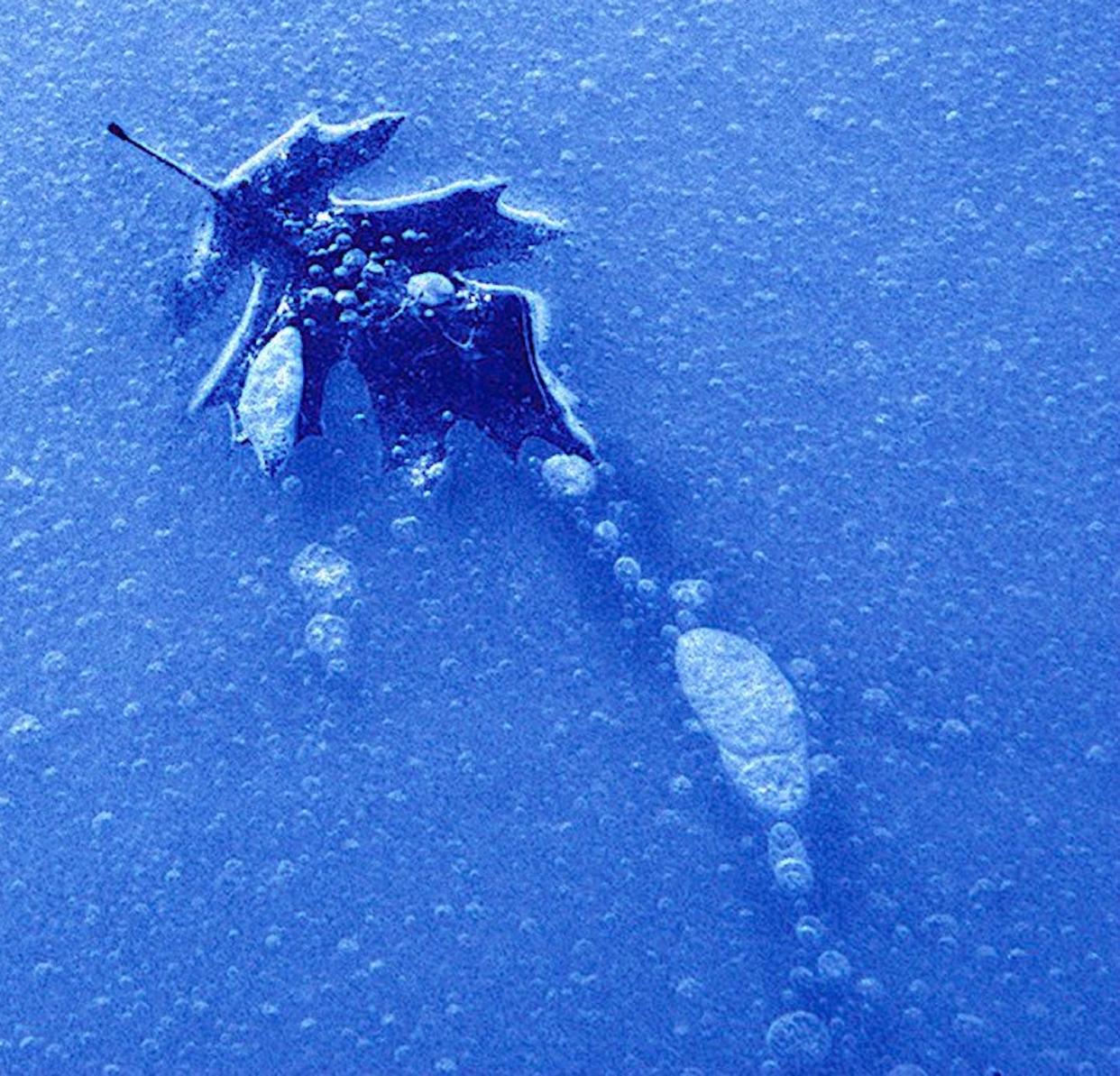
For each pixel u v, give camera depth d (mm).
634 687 719
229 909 703
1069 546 730
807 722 714
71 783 715
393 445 741
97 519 741
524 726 715
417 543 734
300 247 753
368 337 744
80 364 758
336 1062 689
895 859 702
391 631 726
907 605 725
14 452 749
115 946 701
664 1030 689
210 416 750
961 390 747
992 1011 689
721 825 706
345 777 712
